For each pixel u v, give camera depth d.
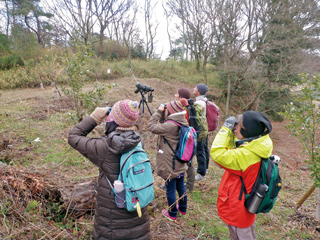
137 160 1.86
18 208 2.64
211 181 4.59
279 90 12.59
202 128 4.20
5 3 22.22
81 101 4.89
